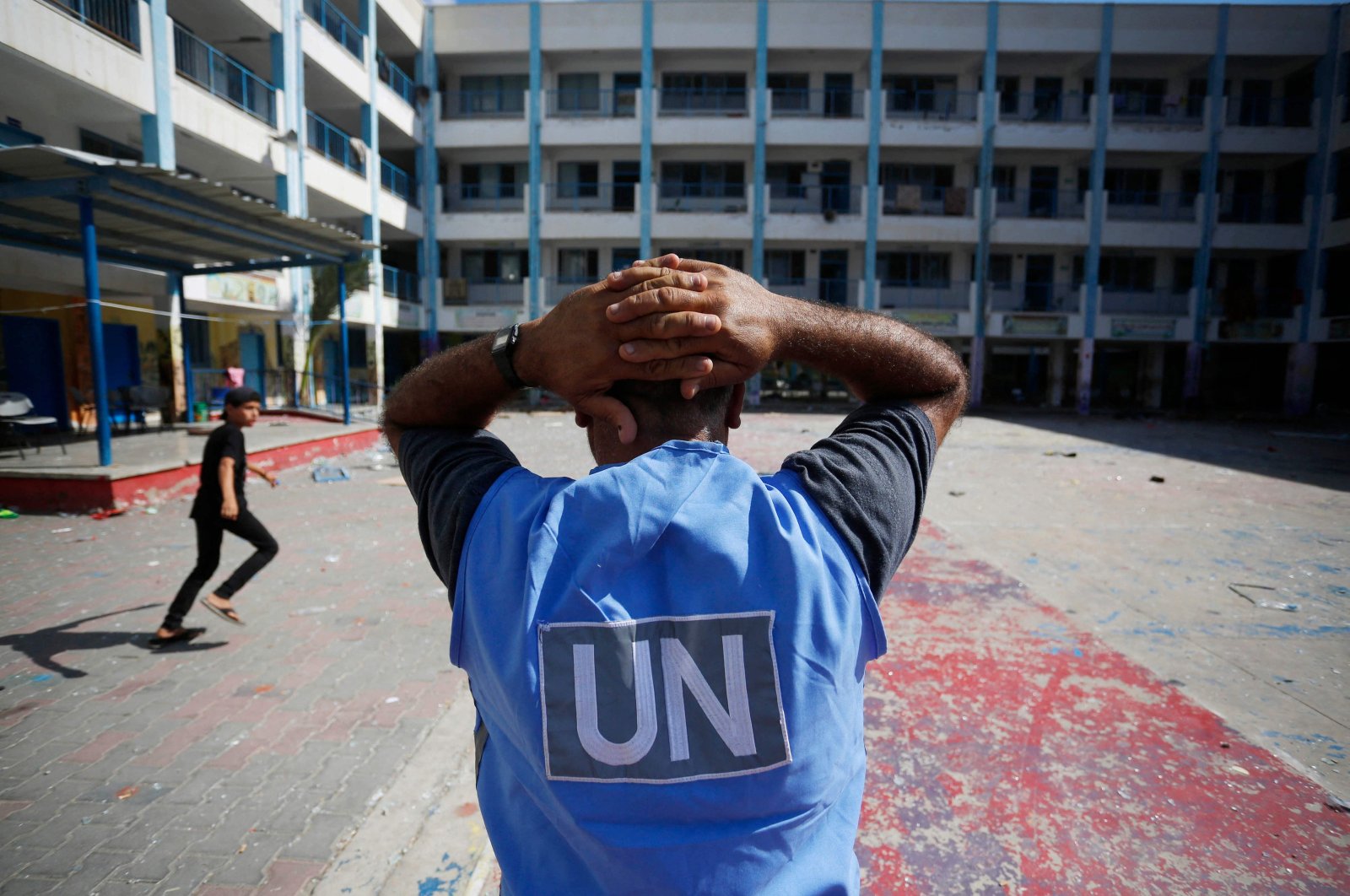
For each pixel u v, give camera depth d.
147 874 2.50
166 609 5.10
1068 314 27.42
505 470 0.89
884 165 28.61
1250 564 5.81
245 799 2.91
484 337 0.97
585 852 0.69
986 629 4.20
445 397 0.98
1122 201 28.28
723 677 0.70
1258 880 2.17
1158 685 3.47
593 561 0.71
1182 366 31.80
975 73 27.83
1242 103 27.73
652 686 0.70
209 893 2.41
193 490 9.27
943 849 2.32
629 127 27.11
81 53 11.08
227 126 14.84
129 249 12.16
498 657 0.74
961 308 28.20
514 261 29.17
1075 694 3.37
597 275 29.19
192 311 17.11
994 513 7.77
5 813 2.82
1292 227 27.03
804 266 29.00
